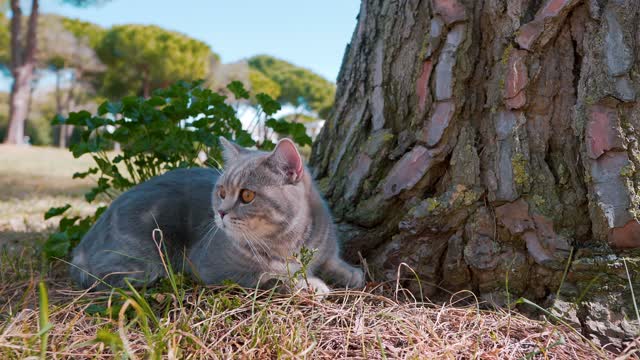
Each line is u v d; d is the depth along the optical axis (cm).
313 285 100
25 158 482
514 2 99
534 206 97
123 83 1002
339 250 112
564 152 98
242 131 137
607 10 94
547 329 89
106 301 98
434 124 105
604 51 94
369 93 119
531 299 98
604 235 94
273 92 912
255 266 102
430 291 104
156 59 916
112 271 106
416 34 110
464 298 100
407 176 108
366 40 121
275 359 80
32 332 85
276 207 100
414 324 89
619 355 84
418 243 106
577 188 97
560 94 98
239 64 919
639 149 92
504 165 99
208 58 948
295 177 103
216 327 87
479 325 90
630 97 92
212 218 110
